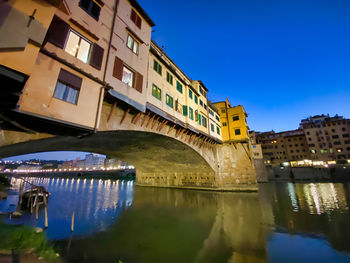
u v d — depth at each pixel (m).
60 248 9.52
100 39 10.87
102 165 141.25
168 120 17.56
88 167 142.38
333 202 20.84
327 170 53.06
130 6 14.16
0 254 7.42
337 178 51.03
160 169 36.06
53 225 13.52
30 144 9.57
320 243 9.83
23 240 9.53
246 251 9.12
